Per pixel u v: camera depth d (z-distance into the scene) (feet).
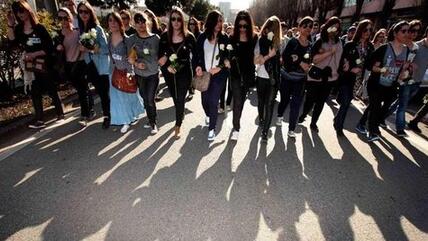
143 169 12.16
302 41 14.39
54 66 15.67
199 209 9.79
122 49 14.74
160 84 29.58
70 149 13.69
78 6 14.96
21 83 23.49
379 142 16.19
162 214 9.47
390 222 9.66
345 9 99.30
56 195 10.24
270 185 11.44
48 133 15.43
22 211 9.38
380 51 14.94
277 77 14.01
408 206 10.56
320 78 15.87
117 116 15.67
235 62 13.74
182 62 14.11
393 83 15.11
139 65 14.21
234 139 15.31
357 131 17.76
